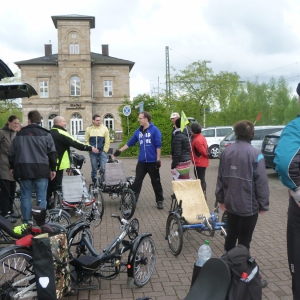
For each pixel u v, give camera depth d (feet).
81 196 24.17
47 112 174.29
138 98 83.25
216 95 98.63
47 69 173.88
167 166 58.08
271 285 15.01
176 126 27.14
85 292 14.38
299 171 9.82
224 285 9.44
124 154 76.74
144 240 14.85
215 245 19.99
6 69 20.99
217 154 73.15
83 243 14.87
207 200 32.04
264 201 13.61
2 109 110.52
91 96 172.86
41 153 20.75
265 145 43.14
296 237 10.50
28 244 12.09
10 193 25.23
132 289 14.65
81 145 25.93
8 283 11.71
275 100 187.32
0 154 24.38
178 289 14.70
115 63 176.24
